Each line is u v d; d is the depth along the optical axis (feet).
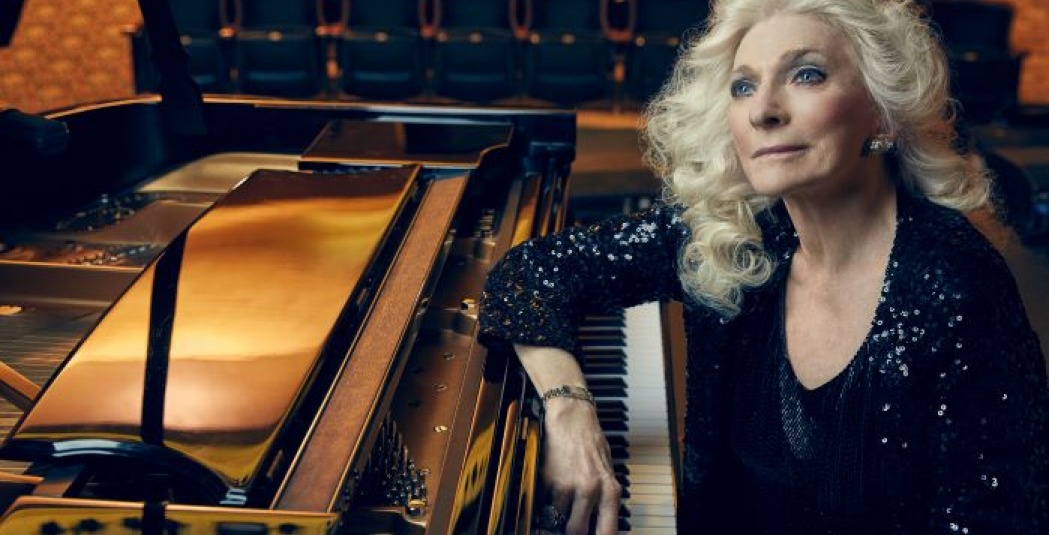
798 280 5.26
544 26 25.91
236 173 9.00
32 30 25.76
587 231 5.90
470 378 5.19
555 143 8.62
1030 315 13.64
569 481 4.89
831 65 4.68
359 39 24.85
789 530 5.40
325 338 4.91
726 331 5.41
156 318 5.04
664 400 6.56
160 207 8.45
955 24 24.40
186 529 3.59
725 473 5.67
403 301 5.61
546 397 5.25
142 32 21.93
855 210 4.96
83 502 3.61
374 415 4.56
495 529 4.22
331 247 5.92
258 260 5.73
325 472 4.11
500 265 5.85
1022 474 4.55
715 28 5.18
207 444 4.11
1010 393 4.55
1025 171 15.85
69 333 6.24
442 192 7.23
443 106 8.71
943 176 5.01
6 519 3.54
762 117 4.70
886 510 5.03
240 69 24.63
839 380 4.99
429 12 26.63
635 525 5.39
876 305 4.98
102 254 7.59
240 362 4.67
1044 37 26.71
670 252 5.78
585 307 5.84
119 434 4.11
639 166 18.52
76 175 8.44
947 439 4.67
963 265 4.68
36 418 4.22
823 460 5.11
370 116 8.77
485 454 4.54
